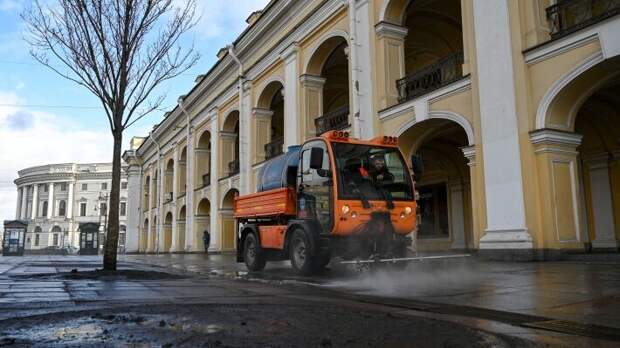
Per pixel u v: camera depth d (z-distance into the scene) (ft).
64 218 312.29
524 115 37.09
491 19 40.40
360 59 56.59
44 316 15.37
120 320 14.53
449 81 44.27
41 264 61.26
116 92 40.52
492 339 11.94
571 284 21.80
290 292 23.79
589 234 50.52
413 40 66.74
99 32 39.60
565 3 36.45
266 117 83.15
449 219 68.13
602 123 48.14
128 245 171.53
